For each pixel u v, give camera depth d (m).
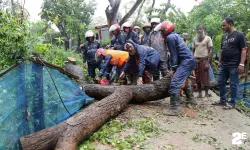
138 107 5.80
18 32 3.91
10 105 3.61
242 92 7.08
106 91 5.96
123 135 4.36
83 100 5.46
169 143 4.11
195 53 6.78
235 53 5.64
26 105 3.87
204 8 12.55
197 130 4.64
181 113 5.39
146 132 4.50
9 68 3.61
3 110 3.50
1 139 3.45
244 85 7.09
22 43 3.89
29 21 4.54
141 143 4.08
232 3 11.62
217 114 5.48
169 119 5.11
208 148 3.99
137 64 6.52
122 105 5.31
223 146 4.07
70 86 5.00
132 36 7.52
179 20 13.22
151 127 4.64
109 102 4.99
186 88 6.04
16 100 3.70
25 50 3.90
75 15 17.52
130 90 5.84
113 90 5.97
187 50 5.38
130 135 4.36
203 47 6.67
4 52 3.88
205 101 6.46
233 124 4.98
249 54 7.12
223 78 5.97
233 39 5.60
